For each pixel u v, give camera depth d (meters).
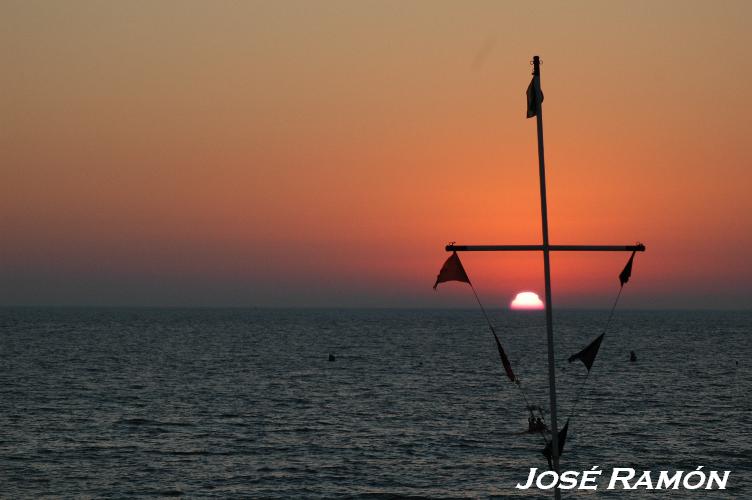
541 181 35.22
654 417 119.31
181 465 85.88
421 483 79.00
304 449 94.19
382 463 87.12
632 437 102.56
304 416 118.81
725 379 178.12
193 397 141.00
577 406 131.62
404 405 131.50
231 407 128.12
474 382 169.75
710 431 107.50
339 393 148.12
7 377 170.12
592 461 88.75
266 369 198.25
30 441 97.25
